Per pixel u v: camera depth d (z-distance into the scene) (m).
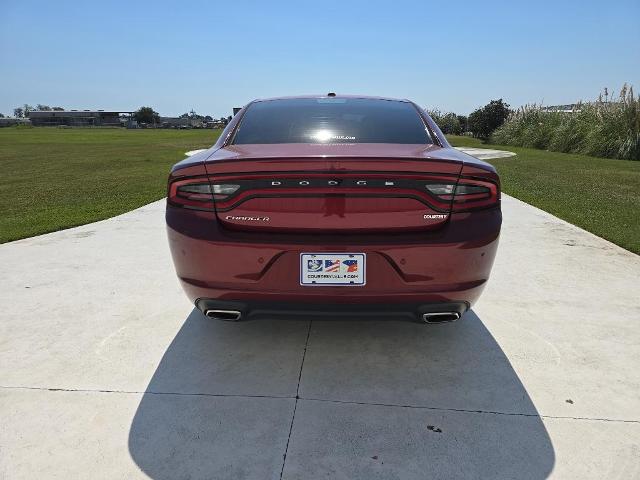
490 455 1.82
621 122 14.28
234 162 2.10
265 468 1.76
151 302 3.23
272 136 2.68
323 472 1.74
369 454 1.83
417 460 1.79
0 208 6.78
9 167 13.79
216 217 2.16
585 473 1.74
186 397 2.18
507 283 3.55
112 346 2.63
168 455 1.82
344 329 2.84
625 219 5.55
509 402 2.14
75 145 26.75
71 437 1.92
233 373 2.37
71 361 2.47
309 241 2.08
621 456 1.82
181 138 36.56
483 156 14.81
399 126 2.81
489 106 24.91
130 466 1.77
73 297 3.31
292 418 2.03
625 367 2.42
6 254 4.32
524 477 1.72
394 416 2.04
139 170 12.43
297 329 2.85
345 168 2.06
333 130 2.73
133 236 4.98
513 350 2.59
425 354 2.55
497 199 2.20
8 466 1.76
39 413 2.06
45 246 4.59
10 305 3.17
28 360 2.48
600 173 10.09
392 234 2.11
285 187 2.08
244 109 3.12
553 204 6.53
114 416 2.04
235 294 2.17
